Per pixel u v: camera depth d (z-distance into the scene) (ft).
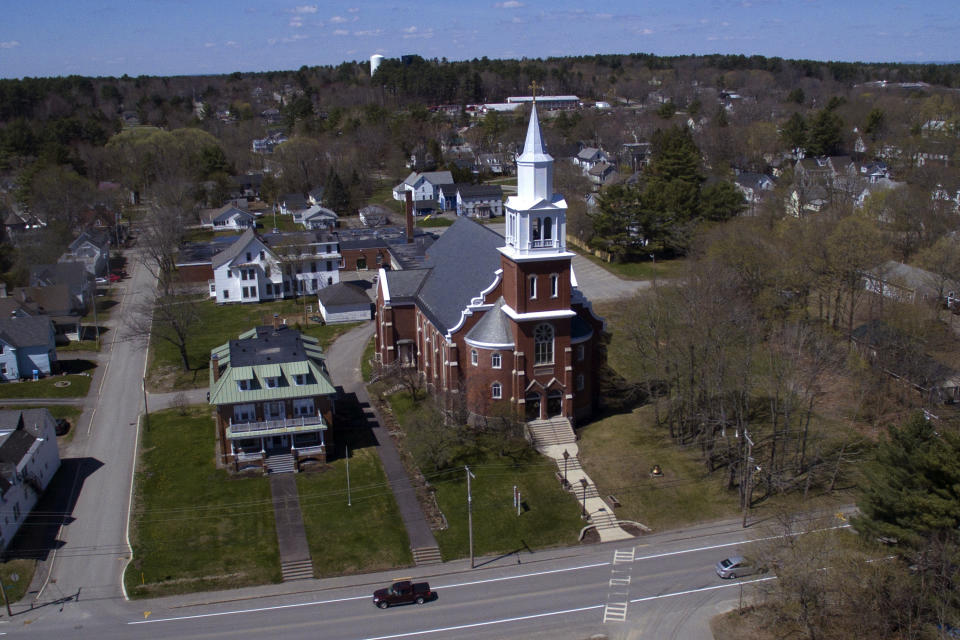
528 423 256.11
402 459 247.29
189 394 301.22
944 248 324.19
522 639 174.19
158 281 447.83
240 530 212.23
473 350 254.88
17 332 318.04
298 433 247.09
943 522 160.76
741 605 181.16
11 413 235.81
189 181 638.94
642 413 272.10
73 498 227.81
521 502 223.92
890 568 172.65
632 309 334.85
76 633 175.11
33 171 604.90
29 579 192.65
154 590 189.37
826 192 469.16
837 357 271.49
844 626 169.78
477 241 300.61
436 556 203.41
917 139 615.98
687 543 207.10
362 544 206.90
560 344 252.01
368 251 468.75
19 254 454.40
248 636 175.11
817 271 315.37
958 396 272.72
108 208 578.66
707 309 268.41
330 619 180.55
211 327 376.89
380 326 317.83
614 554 203.51
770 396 264.93
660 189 501.97
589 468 239.30
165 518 217.36
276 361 246.47
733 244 342.44
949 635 156.56
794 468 237.25
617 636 174.81
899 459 178.09
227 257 414.82
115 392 304.50
